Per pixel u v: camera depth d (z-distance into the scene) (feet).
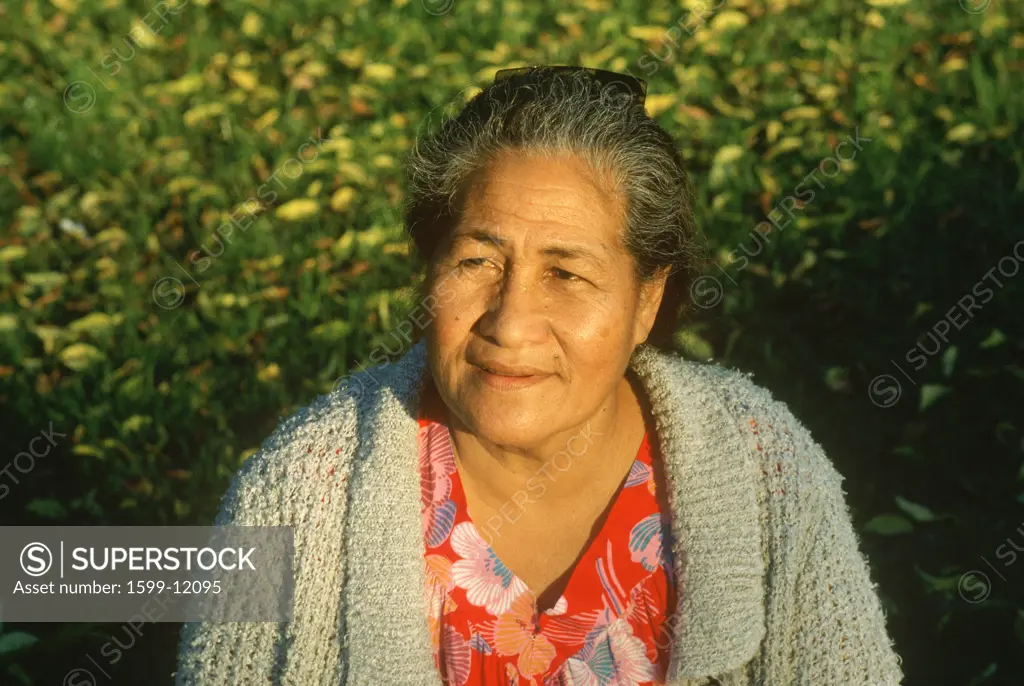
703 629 6.37
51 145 19.36
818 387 13.79
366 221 17.01
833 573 6.56
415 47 21.99
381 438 6.55
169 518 12.51
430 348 6.34
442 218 6.44
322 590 6.45
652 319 6.81
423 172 6.46
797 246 15.57
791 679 6.55
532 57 20.98
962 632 11.08
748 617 6.42
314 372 14.42
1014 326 13.93
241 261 16.33
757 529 6.54
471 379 6.24
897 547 11.95
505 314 6.05
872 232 15.66
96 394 14.20
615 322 6.21
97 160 19.02
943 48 19.79
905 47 19.81
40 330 15.14
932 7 20.86
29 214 17.66
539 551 6.73
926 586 11.50
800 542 6.58
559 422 6.24
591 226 6.10
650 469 6.81
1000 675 10.73
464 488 6.73
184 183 17.84
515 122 6.12
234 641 6.41
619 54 21.18
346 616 6.33
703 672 6.34
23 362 14.85
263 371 14.15
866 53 19.75
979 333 13.84
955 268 14.76
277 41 22.39
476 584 6.59
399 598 6.32
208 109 19.88
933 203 15.61
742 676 6.57
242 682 6.41
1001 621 11.07
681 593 6.48
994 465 12.68
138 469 13.05
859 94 18.31
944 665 10.88
